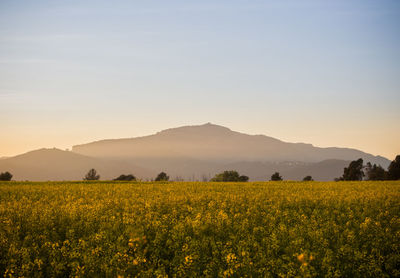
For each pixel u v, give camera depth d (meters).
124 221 14.53
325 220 16.42
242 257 9.93
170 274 9.48
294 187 37.75
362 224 13.83
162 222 14.95
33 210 17.12
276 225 14.84
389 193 27.89
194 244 10.84
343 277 9.20
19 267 9.28
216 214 16.73
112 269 8.81
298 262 9.41
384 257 10.06
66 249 10.57
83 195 28.36
